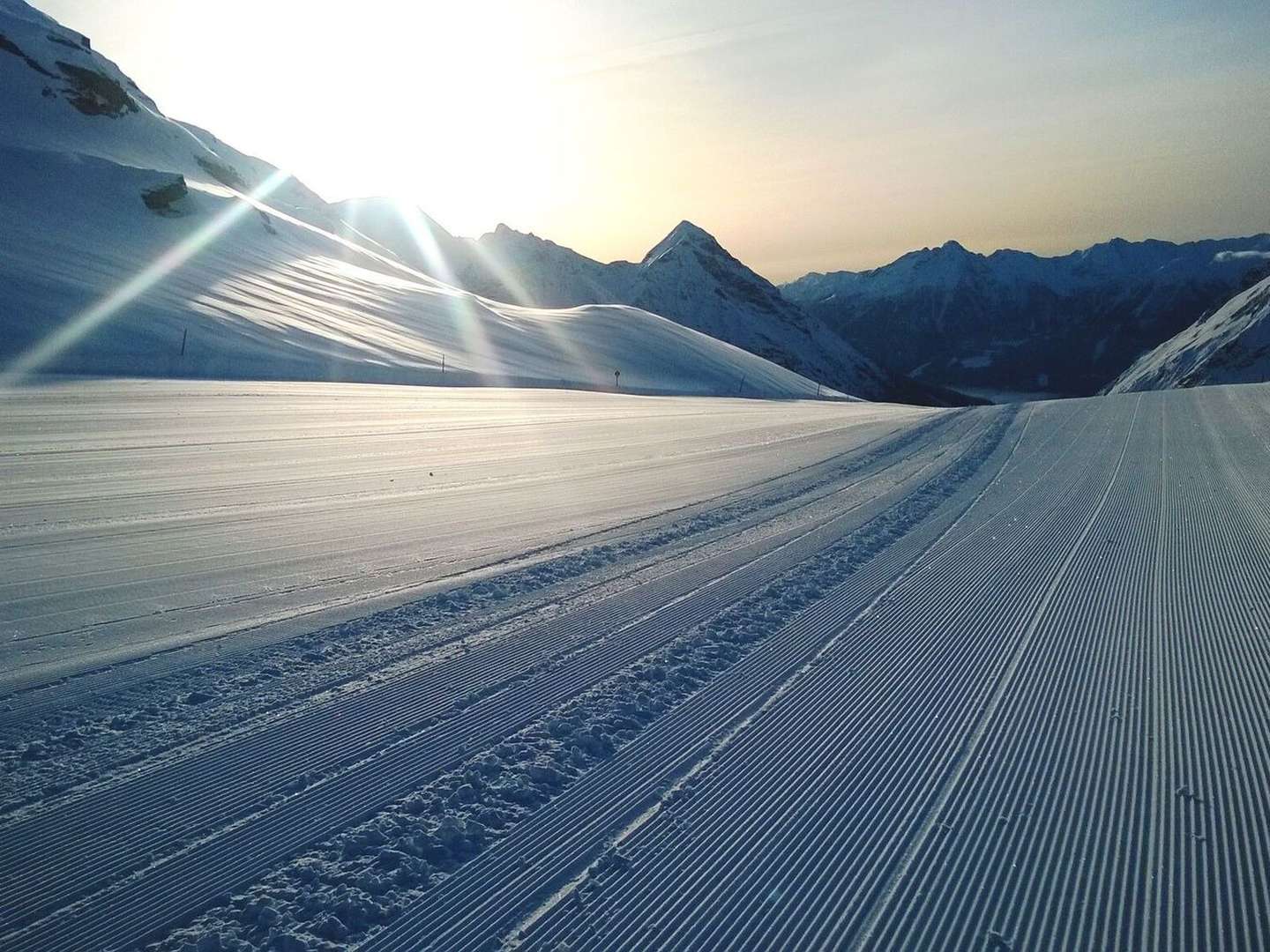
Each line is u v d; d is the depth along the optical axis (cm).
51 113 8100
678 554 962
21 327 3381
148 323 3825
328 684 580
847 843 411
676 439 2281
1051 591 826
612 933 346
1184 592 823
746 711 554
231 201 7438
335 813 425
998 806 447
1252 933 357
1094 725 541
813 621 733
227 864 383
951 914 362
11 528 955
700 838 412
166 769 460
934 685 600
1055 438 2089
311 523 1068
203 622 689
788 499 1328
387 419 2469
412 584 820
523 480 1488
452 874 381
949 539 1044
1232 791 468
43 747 479
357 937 340
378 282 6912
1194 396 3083
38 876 368
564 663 630
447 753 490
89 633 652
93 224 5369
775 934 347
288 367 3856
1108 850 411
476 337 6066
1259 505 1251
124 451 1560
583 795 450
